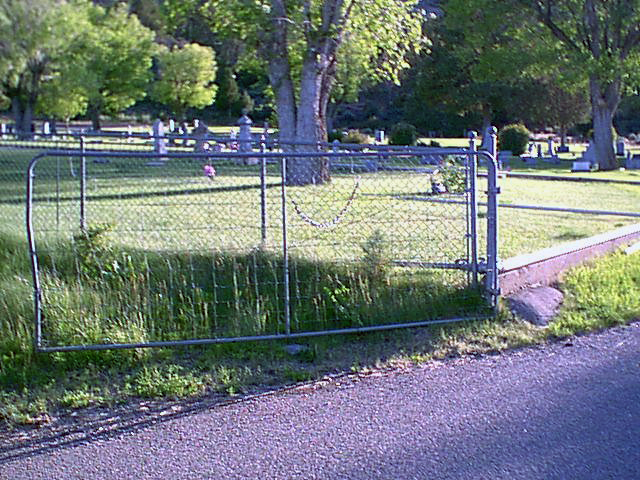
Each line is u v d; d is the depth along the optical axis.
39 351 5.73
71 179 13.87
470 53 39.75
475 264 7.07
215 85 64.75
